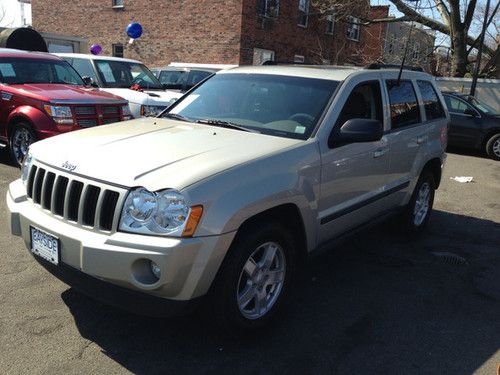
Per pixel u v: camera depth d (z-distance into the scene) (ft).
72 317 11.56
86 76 32.71
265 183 10.45
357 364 10.48
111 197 9.55
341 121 13.21
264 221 10.73
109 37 78.02
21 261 14.37
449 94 45.57
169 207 9.14
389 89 15.96
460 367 10.59
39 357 10.04
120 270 9.15
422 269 15.94
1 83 25.30
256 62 69.92
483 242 19.15
